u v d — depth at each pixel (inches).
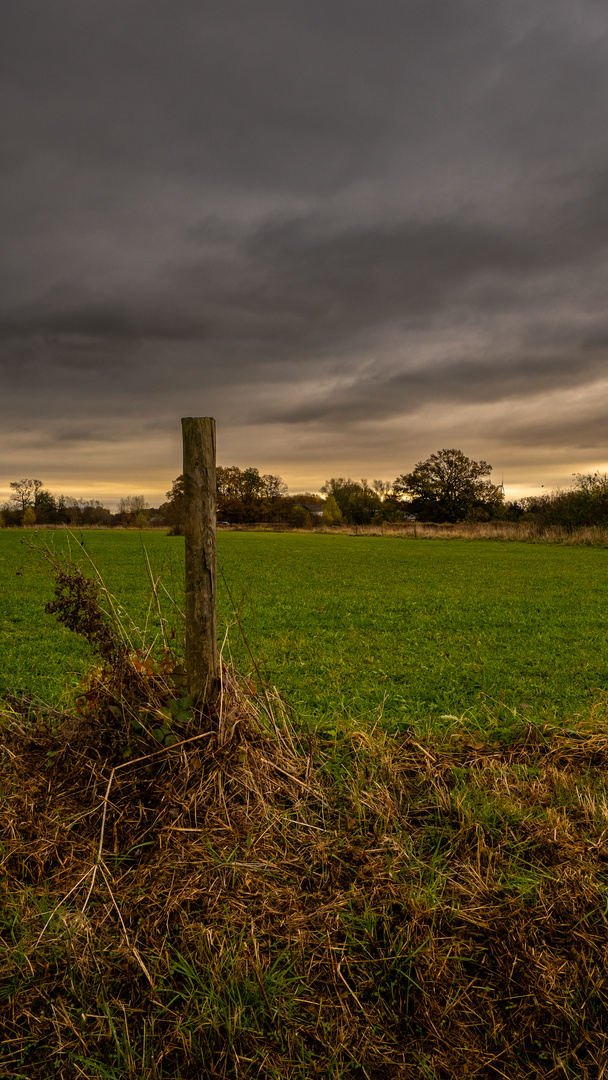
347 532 2471.7
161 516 2746.1
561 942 108.5
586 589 632.4
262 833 132.3
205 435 147.9
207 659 153.4
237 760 146.9
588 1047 93.4
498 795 148.5
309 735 182.9
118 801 137.1
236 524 3449.8
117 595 510.6
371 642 366.3
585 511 1756.9
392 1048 93.7
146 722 149.2
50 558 166.6
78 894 117.6
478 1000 100.0
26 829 132.1
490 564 951.0
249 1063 90.3
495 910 113.7
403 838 133.7
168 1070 90.2
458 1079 89.3
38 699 199.5
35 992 99.7
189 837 129.4
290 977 103.0
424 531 2143.2
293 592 597.3
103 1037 93.6
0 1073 88.0
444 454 3565.5
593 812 141.6
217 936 107.7
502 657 327.6
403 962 104.8
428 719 213.5
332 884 121.3
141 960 103.7
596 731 192.2
